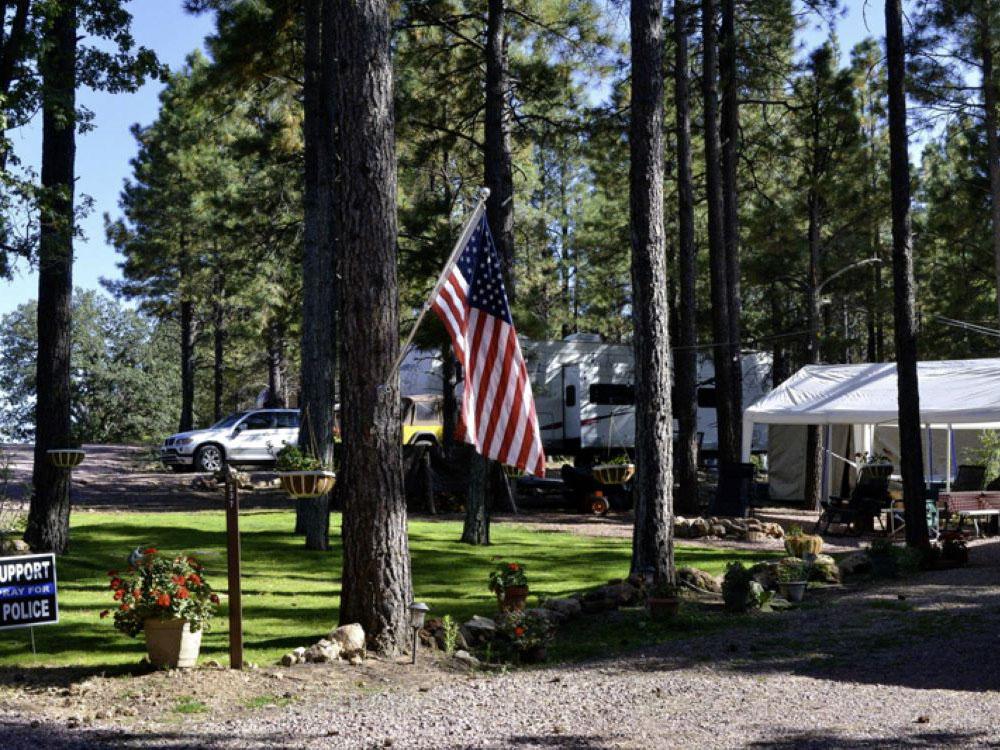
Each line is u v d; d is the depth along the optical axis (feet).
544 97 71.36
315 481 35.22
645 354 39.01
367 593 27.71
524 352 88.17
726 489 68.33
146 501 73.05
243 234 94.53
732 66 76.28
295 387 175.42
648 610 33.81
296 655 25.91
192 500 74.18
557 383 95.25
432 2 67.77
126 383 160.45
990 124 86.94
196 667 24.76
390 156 28.63
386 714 21.08
